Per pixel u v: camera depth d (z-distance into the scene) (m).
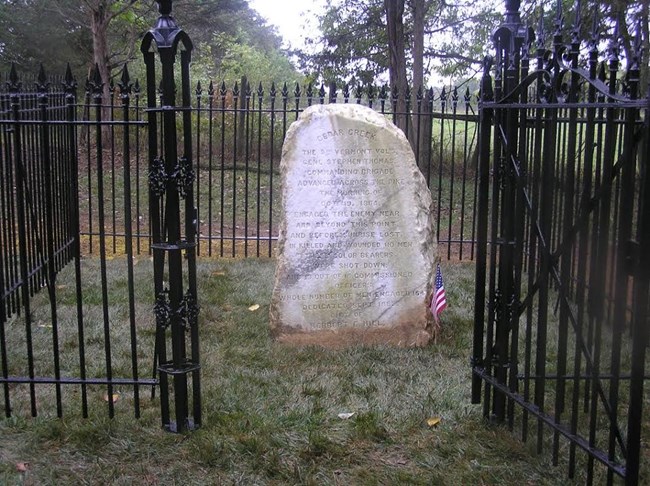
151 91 3.75
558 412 3.50
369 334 5.70
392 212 5.72
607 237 3.15
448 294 7.16
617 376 2.92
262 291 7.16
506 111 3.96
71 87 4.34
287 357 5.30
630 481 2.83
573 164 3.32
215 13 21.94
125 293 6.91
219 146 16.59
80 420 4.11
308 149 5.72
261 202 12.76
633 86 2.79
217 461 3.70
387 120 5.85
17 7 21.17
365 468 3.68
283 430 4.04
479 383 4.33
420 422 4.19
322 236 5.69
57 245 7.70
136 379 4.07
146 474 3.58
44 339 5.57
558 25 3.40
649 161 2.68
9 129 6.06
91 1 16.78
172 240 3.82
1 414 4.17
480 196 4.18
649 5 9.15
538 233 3.54
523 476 3.58
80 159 15.19
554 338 5.85
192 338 3.98
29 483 3.47
